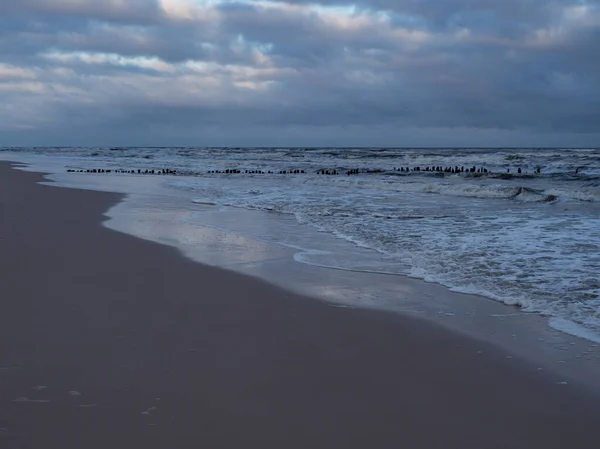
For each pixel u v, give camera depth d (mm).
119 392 3826
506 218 13406
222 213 14367
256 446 3193
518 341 5074
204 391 3889
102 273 7375
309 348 4816
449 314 5895
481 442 3297
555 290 6777
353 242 10180
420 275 7609
